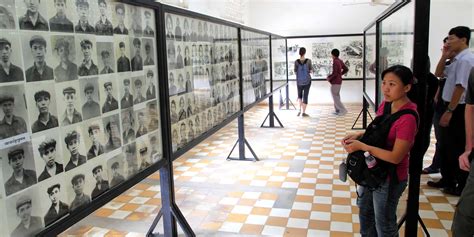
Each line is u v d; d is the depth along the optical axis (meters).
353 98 9.81
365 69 6.29
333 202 3.45
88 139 1.65
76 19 1.55
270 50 6.29
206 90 3.16
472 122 2.05
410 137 1.94
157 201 3.63
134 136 2.03
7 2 1.23
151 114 2.20
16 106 1.27
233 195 3.71
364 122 6.58
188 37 2.74
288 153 5.19
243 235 2.88
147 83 2.14
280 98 9.23
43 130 1.39
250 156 5.08
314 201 3.49
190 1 5.98
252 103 4.94
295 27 9.80
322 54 9.76
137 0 1.97
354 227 2.95
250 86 4.87
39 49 1.36
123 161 1.92
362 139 2.12
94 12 1.66
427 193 3.57
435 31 8.42
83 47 1.59
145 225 3.12
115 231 3.02
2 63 1.21
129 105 1.97
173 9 2.42
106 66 1.76
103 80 1.74
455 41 3.32
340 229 2.92
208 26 3.18
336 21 9.56
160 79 2.28
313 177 4.17
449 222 2.98
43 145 1.39
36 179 1.36
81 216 1.58
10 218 1.26
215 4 7.13
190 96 2.80
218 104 3.51
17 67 1.27
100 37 1.71
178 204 3.51
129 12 1.94
